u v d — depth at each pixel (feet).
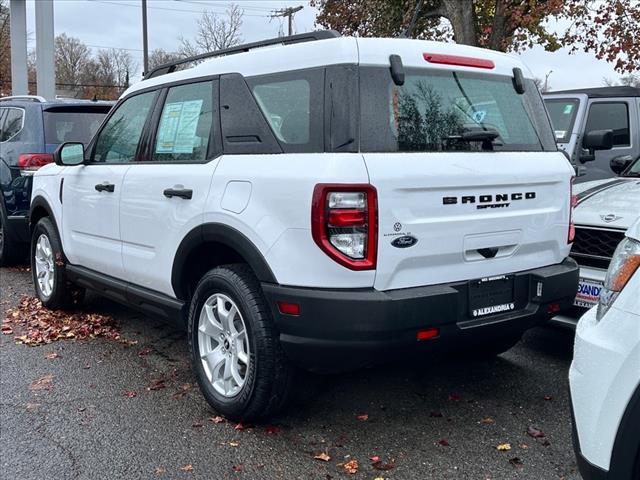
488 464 10.56
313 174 10.01
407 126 10.63
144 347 16.35
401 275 10.22
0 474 10.24
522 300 11.82
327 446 11.17
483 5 48.16
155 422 12.09
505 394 13.38
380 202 9.83
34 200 19.47
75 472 10.32
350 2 50.93
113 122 16.16
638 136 25.18
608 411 7.41
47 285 19.26
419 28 51.01
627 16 42.11
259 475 10.23
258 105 11.60
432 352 10.84
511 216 11.46
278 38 12.29
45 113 23.99
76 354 15.80
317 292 10.02
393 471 10.36
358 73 10.36
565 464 10.54
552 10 39.75
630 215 13.55
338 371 11.03
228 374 12.05
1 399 13.12
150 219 13.65
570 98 25.63
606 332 7.63
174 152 13.55
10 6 51.78
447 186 10.48
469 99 11.64
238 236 11.14
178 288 13.16
